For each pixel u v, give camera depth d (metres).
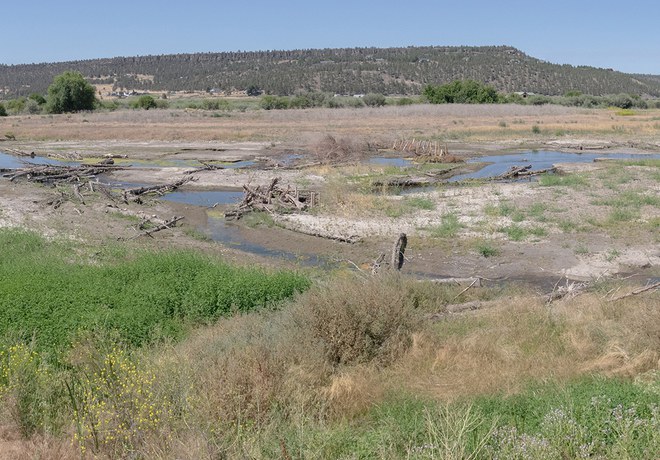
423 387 8.19
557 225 20.42
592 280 15.38
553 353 9.39
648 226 20.02
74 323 10.29
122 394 6.90
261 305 12.05
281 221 21.62
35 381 7.88
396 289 11.71
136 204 25.20
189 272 13.58
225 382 7.58
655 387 7.25
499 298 13.07
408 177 30.22
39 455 6.38
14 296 11.32
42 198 25.61
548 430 6.29
